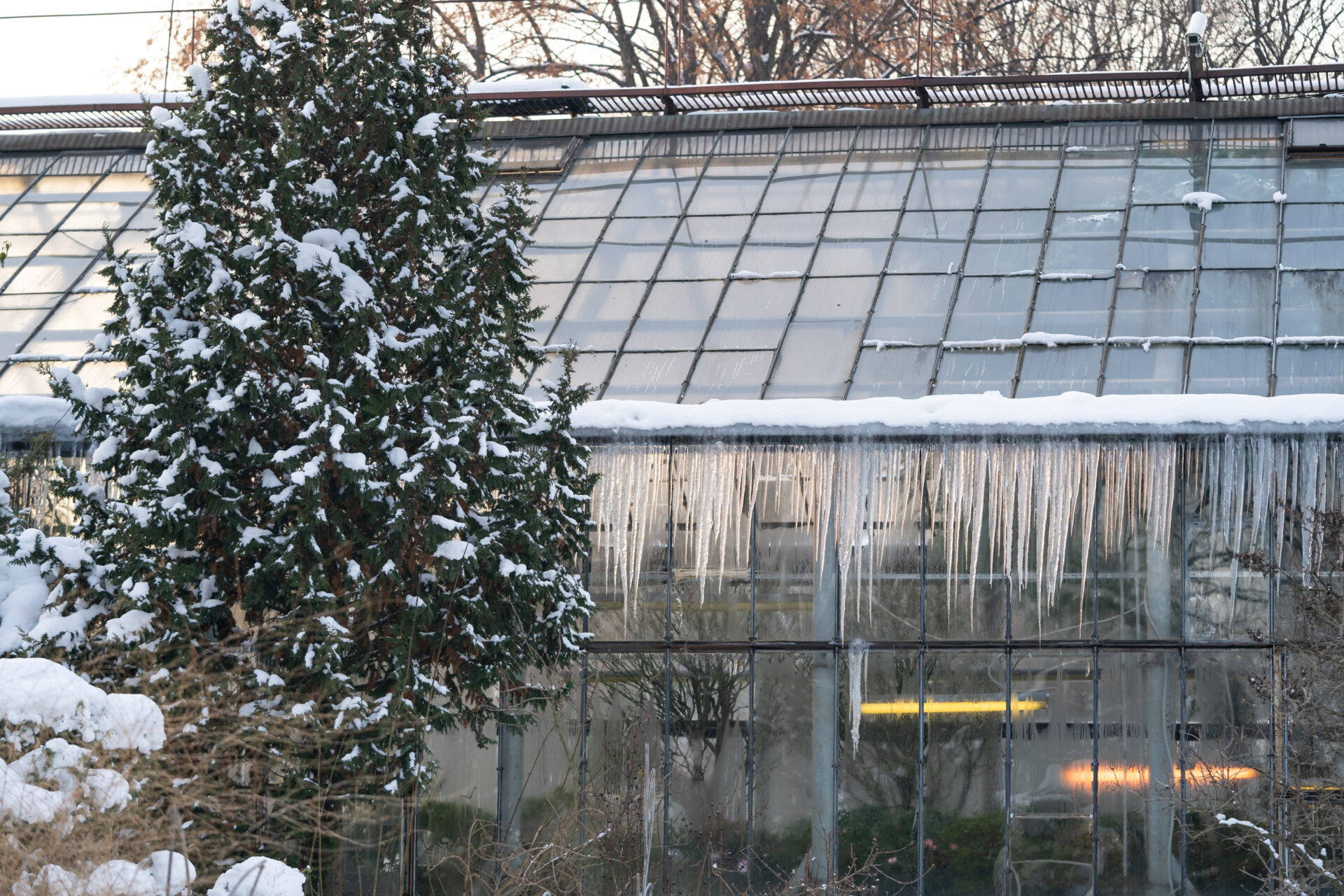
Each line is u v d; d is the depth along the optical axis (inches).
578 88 804.0
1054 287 641.0
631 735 565.6
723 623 569.6
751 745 560.4
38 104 836.6
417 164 446.6
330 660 406.0
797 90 779.4
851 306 652.1
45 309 716.0
